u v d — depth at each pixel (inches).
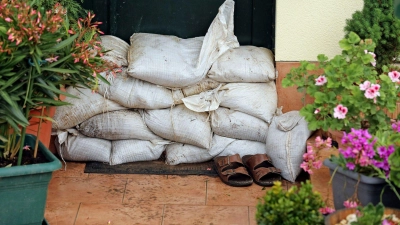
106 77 187.8
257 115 190.2
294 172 182.7
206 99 190.5
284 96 200.2
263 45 211.8
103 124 192.4
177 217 165.9
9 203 135.1
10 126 140.1
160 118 191.8
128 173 190.2
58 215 165.9
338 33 195.5
